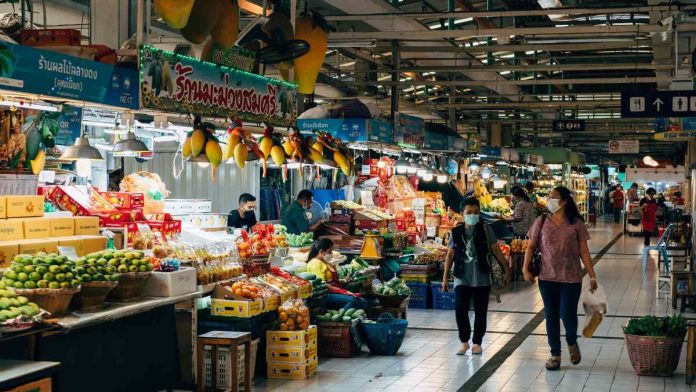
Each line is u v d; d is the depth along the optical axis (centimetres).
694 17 1448
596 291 815
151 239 739
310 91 796
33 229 616
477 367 823
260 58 707
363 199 1403
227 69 682
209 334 705
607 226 3675
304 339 772
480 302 887
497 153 2377
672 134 1805
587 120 3297
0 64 504
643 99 1307
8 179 642
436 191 1792
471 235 881
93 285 557
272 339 775
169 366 645
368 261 1169
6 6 1154
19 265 531
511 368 819
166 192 963
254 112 721
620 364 837
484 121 3003
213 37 635
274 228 986
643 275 1636
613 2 1556
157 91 608
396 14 1304
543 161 3350
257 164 1384
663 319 800
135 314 601
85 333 546
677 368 820
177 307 698
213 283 757
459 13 1299
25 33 600
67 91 555
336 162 961
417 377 779
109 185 1272
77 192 750
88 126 1045
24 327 477
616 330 1034
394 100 1686
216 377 698
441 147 1539
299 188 1611
